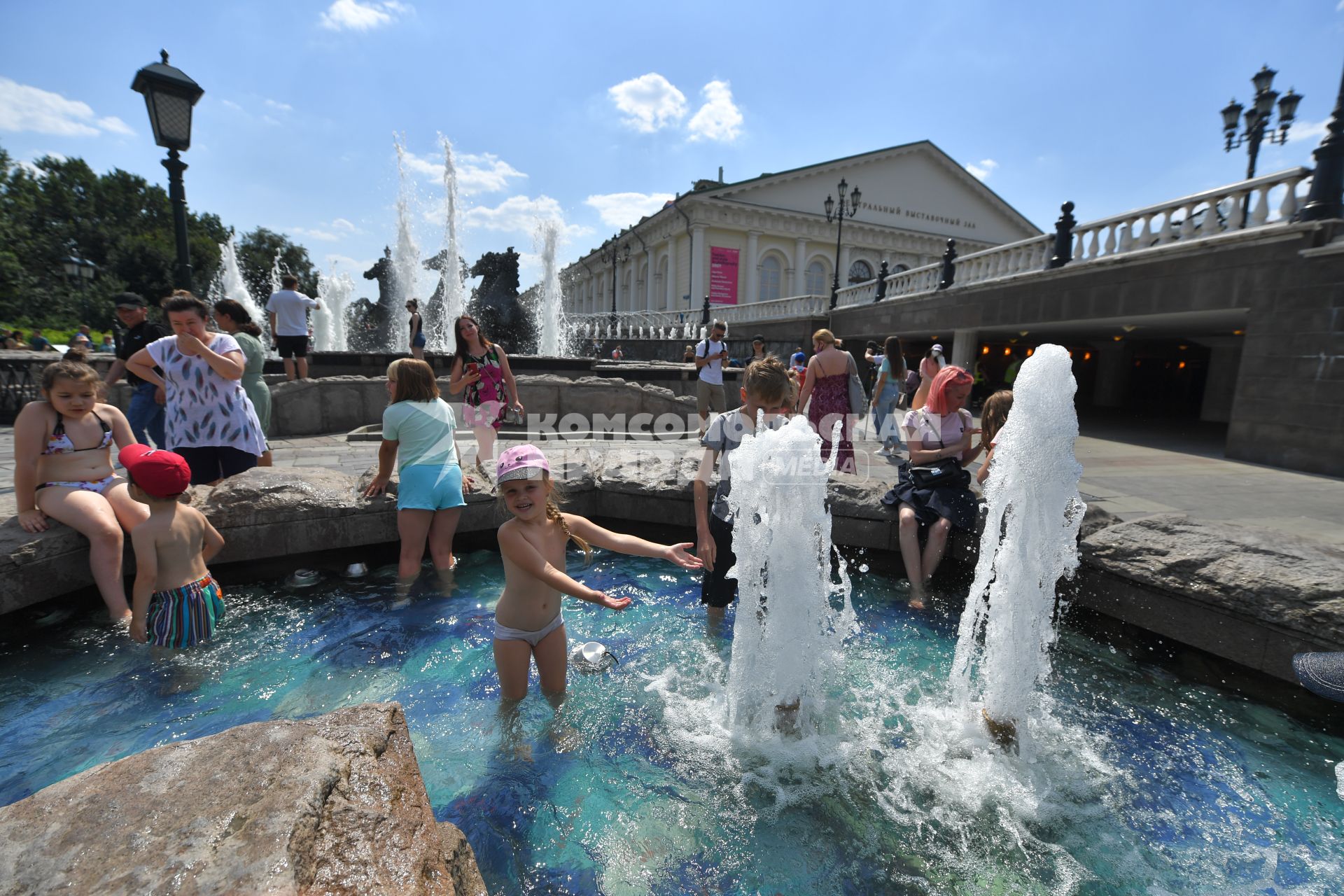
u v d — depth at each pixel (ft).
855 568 14.01
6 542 9.83
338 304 60.39
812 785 7.24
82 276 73.61
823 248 135.13
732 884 5.88
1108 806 6.98
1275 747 8.00
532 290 61.98
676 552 9.09
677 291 133.90
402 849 3.93
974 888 5.88
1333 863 6.16
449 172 51.93
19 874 3.31
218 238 222.07
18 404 32.91
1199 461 25.40
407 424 12.51
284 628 10.70
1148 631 10.44
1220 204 31.22
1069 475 8.02
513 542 8.16
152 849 3.49
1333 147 23.57
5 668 9.19
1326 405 22.95
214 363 13.65
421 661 9.74
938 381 13.32
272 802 3.86
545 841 6.33
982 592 8.77
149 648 9.73
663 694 9.14
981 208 145.69
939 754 7.84
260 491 12.60
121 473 17.08
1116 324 40.63
